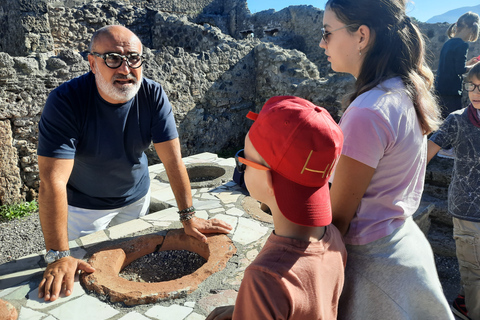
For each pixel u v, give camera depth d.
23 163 5.73
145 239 2.31
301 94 8.20
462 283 2.41
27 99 5.65
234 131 8.89
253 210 2.90
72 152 1.99
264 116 0.92
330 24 1.20
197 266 2.27
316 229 0.97
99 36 1.95
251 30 13.73
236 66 8.69
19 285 1.87
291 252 0.90
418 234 1.26
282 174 0.91
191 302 1.77
